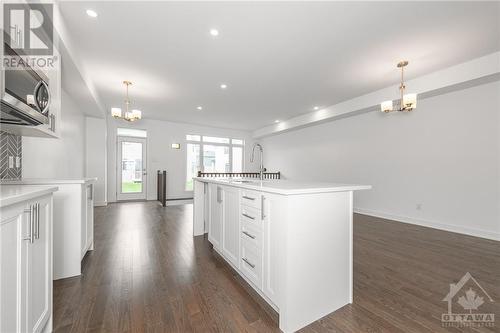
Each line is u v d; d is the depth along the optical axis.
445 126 3.76
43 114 1.66
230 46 2.81
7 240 0.94
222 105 5.46
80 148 4.93
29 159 2.66
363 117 5.11
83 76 3.23
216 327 1.44
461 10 2.13
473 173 3.46
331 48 2.85
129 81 3.96
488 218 3.33
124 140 6.82
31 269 1.14
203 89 4.34
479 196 3.41
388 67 3.36
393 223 4.25
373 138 4.90
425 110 4.02
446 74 3.38
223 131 8.59
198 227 3.45
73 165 4.41
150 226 3.93
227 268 2.31
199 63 3.26
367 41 2.69
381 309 1.65
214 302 1.71
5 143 2.04
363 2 2.05
